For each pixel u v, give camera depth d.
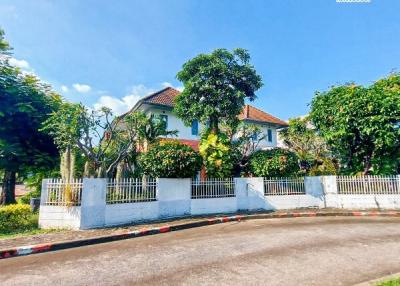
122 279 4.71
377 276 4.79
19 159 13.30
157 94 21.34
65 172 10.07
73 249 6.98
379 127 12.30
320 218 11.50
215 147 13.38
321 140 16.98
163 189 11.23
